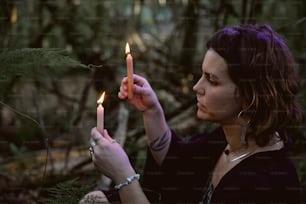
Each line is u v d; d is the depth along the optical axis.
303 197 1.64
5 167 2.19
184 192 1.33
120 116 2.21
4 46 2.18
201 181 1.33
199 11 2.69
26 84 2.63
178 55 2.88
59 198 1.25
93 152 1.14
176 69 2.75
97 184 1.72
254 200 1.13
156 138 1.31
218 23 2.52
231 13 2.39
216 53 1.16
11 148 2.28
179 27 2.92
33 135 2.35
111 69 2.73
